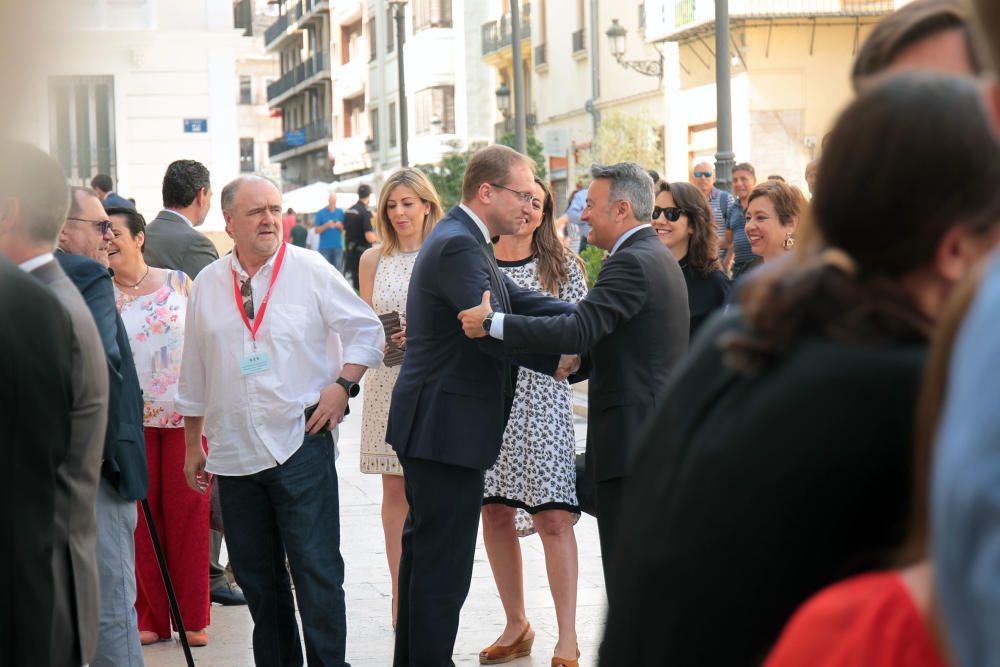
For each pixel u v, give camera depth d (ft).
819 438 5.27
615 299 14.16
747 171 34.78
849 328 5.39
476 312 14.43
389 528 19.93
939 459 3.68
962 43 7.16
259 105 308.40
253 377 15.78
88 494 11.35
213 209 65.77
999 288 3.67
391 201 20.15
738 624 5.43
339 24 213.25
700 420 5.71
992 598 3.46
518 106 76.13
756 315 5.58
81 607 11.25
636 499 5.96
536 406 17.84
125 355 14.21
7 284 9.87
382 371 19.94
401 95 109.81
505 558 18.06
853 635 4.57
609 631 5.97
